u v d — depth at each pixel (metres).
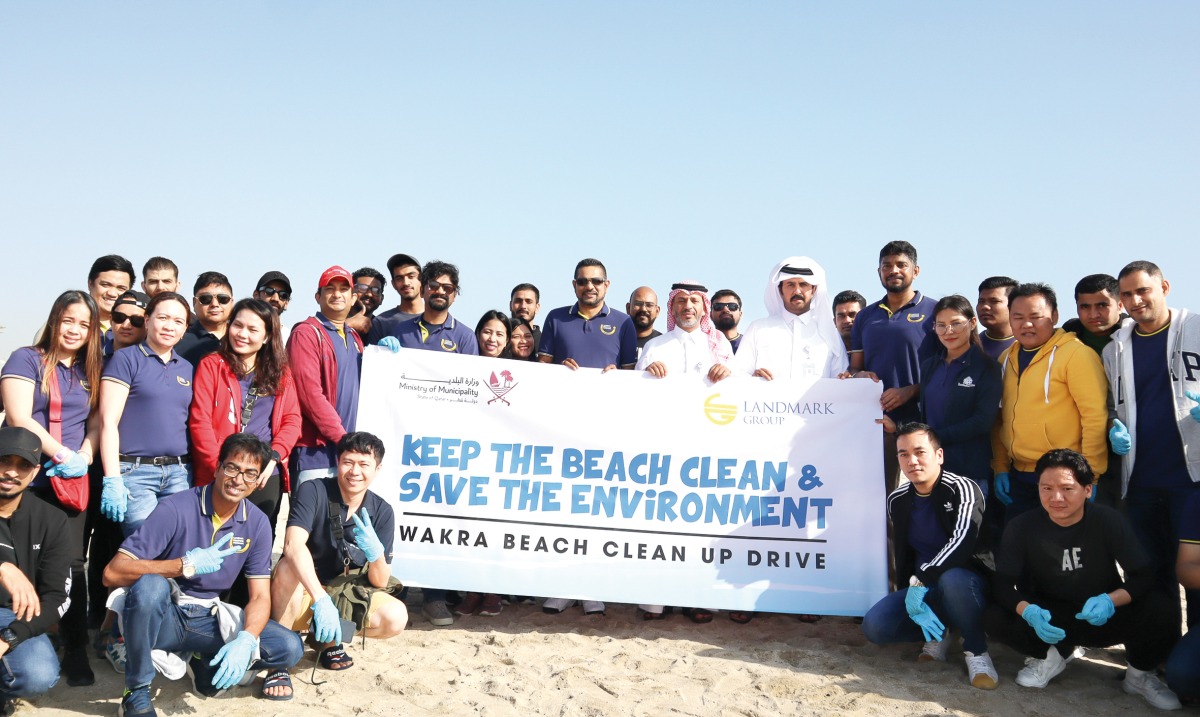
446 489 7.45
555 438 7.55
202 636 5.35
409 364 7.63
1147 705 5.61
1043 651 6.07
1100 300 6.79
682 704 5.57
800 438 7.51
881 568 7.25
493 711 5.37
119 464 5.92
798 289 8.02
